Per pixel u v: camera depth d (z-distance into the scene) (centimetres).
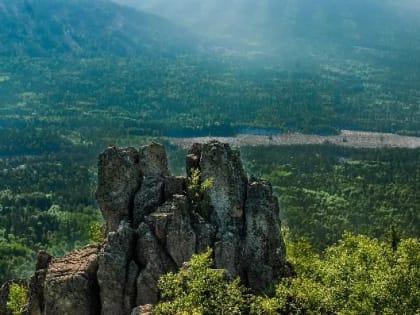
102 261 6894
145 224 7238
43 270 7125
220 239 7462
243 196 7906
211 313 6353
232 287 6594
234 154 8081
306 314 6856
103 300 6831
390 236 11019
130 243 7088
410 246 7000
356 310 6581
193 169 8075
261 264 7600
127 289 6862
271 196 7869
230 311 6369
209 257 7350
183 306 6344
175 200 7406
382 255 7319
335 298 6875
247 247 7662
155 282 6925
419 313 6400
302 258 8606
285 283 7294
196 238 7375
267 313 6556
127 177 7969
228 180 7850
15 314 7575
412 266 6806
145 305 6506
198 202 7812
